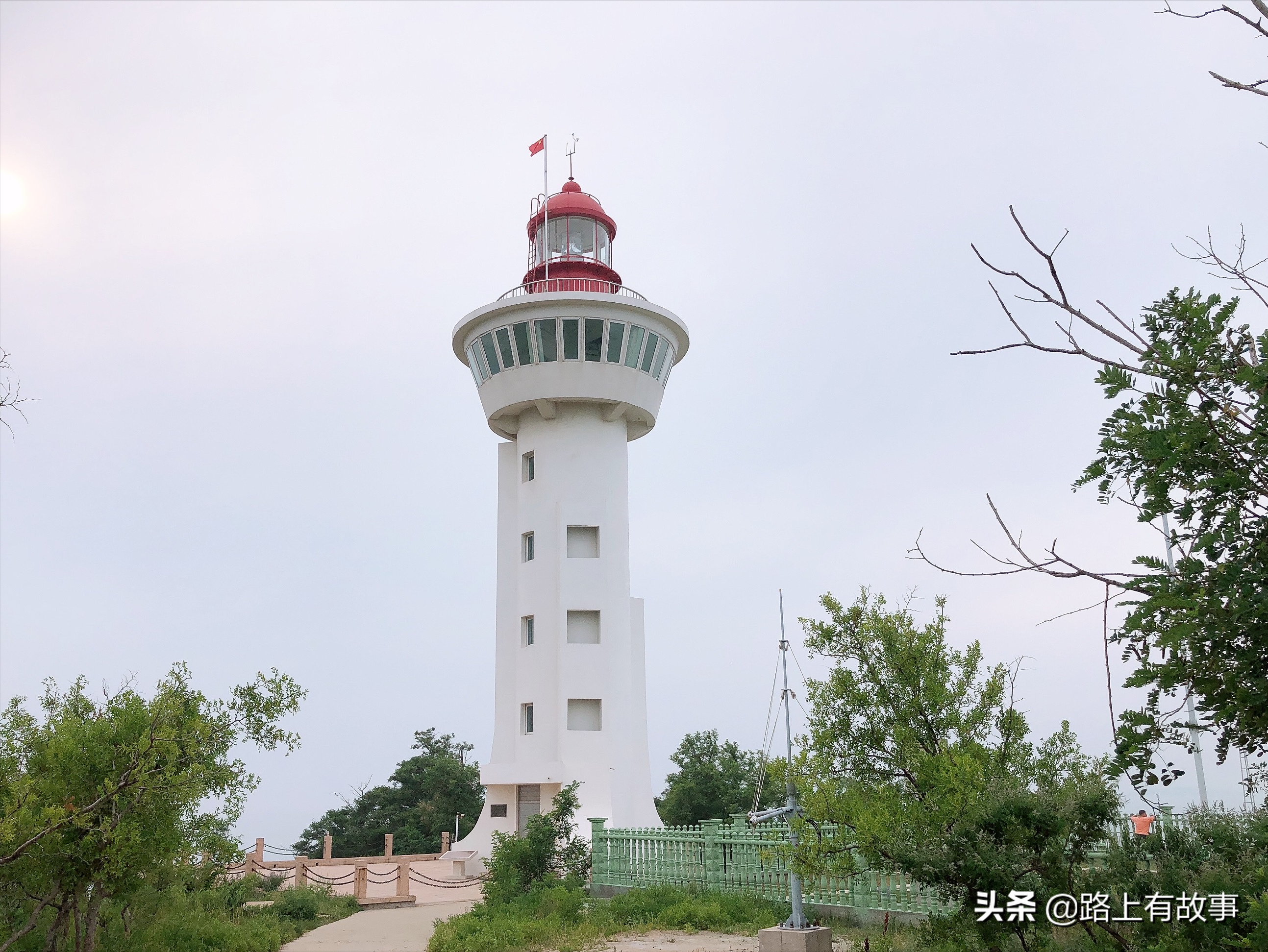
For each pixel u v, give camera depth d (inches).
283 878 1342.3
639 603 1797.5
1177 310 241.8
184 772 587.2
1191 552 236.4
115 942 676.1
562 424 1745.8
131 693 637.9
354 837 2332.7
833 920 839.1
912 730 537.3
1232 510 235.6
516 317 1705.2
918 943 475.2
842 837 498.0
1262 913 303.6
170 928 740.0
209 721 657.6
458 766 2431.1
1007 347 237.1
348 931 967.6
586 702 1641.2
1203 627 228.8
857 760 544.7
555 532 1702.8
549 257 1870.1
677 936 836.6
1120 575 239.5
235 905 959.0
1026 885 405.4
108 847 554.3
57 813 510.3
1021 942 417.7
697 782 1958.7
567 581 1676.9
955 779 448.5
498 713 1695.4
